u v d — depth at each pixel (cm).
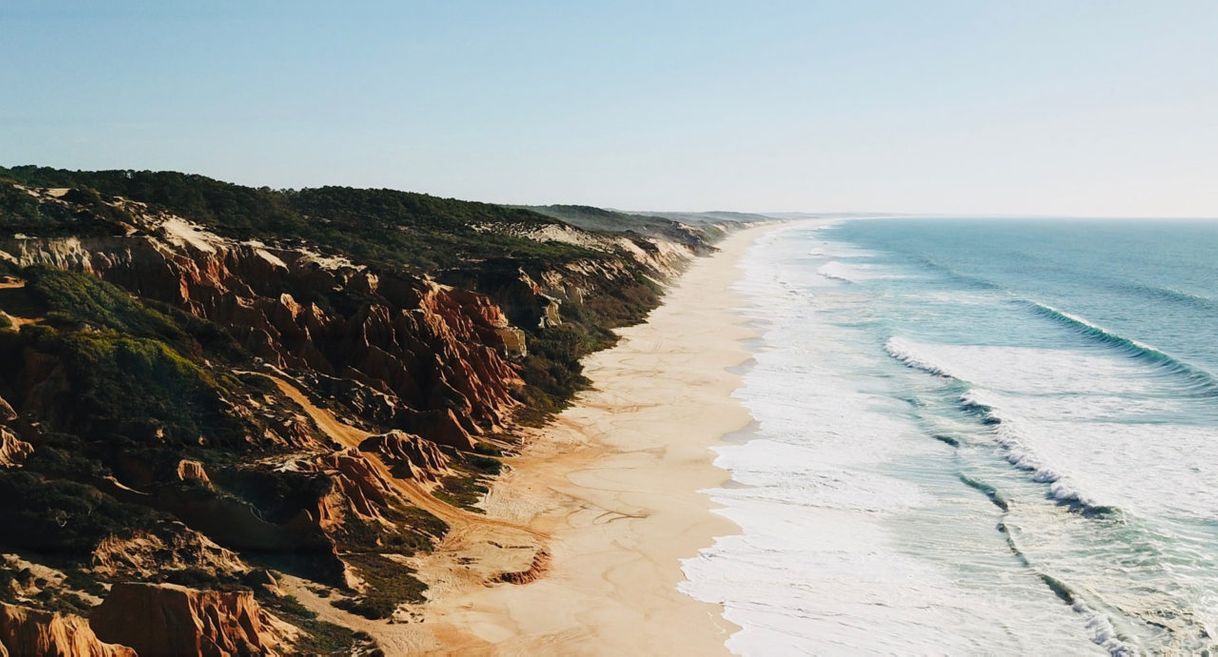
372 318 4681
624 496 3797
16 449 2842
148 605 2111
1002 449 4425
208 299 4600
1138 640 2630
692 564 3162
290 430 3406
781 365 6469
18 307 3662
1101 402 5309
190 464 2952
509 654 2509
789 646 2644
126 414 3141
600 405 5275
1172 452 4322
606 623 2722
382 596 2686
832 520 3581
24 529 2470
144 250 4581
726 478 4059
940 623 2778
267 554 2780
